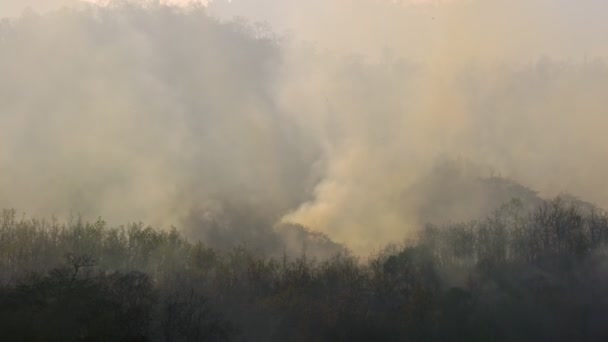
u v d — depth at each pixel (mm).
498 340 79812
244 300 81250
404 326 78375
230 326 72625
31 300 65938
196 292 80562
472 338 79250
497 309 82688
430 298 82125
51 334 63125
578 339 80562
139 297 71688
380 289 85250
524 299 84562
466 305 82062
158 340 68688
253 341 75438
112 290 71500
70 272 75438
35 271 79062
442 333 78938
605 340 80375
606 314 82500
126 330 65188
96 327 64188
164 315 71250
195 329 69625
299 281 85750
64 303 65750
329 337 76500
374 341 76875
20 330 62656
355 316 78500
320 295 83125
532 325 81750
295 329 76938
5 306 64812
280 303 79750
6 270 82938
